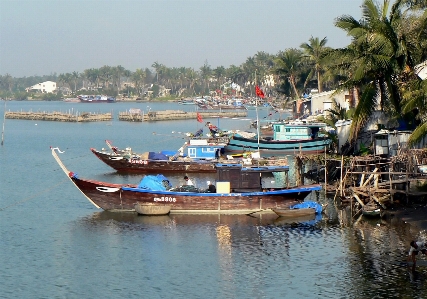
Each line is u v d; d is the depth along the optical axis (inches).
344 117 2987.2
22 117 6943.9
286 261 1366.9
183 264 1360.7
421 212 1680.6
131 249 1473.9
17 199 2095.2
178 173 2650.1
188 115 6894.7
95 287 1231.5
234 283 1239.5
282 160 2472.9
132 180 2517.2
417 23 2000.5
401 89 1927.9
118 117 6953.7
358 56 1983.3
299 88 5310.0
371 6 2054.6
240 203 1782.7
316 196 1988.2
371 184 1817.2
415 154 1768.0
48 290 1220.5
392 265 1311.5
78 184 1829.5
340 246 1459.2
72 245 1515.7
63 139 4507.9
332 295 1164.5
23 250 1481.3
